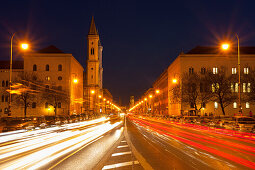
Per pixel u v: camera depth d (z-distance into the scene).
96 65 118.06
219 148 14.11
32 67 75.75
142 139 19.05
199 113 60.84
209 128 31.09
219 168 8.98
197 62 65.12
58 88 74.88
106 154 12.13
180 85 53.25
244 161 10.26
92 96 115.94
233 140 18.27
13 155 11.94
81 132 25.69
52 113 69.88
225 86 49.84
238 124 27.78
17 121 27.67
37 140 18.28
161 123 45.06
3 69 77.31
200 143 16.45
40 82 63.28
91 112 106.25
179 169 8.84
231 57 65.12
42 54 75.81
